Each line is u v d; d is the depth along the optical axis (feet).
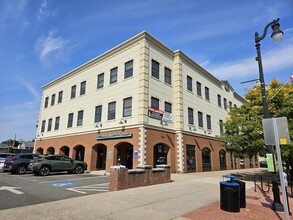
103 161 79.71
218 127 95.91
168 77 73.72
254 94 53.98
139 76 64.49
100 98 75.77
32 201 25.44
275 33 26.32
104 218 19.40
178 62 76.38
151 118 62.90
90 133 74.90
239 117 54.49
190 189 36.37
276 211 23.68
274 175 25.18
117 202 25.52
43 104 108.27
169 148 67.62
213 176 60.18
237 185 23.67
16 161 59.16
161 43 71.72
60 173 61.41
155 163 71.41
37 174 55.01
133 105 63.98
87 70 85.05
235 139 52.47
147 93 63.16
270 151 25.79
